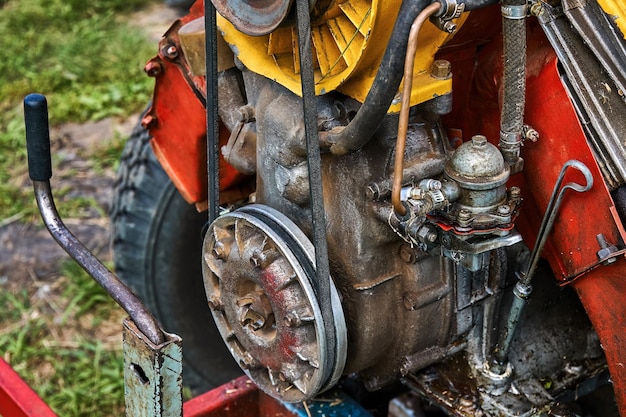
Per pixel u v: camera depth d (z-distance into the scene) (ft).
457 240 4.52
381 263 5.07
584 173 4.45
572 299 5.85
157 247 7.66
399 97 4.47
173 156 6.59
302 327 4.99
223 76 5.75
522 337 5.65
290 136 4.90
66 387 9.29
